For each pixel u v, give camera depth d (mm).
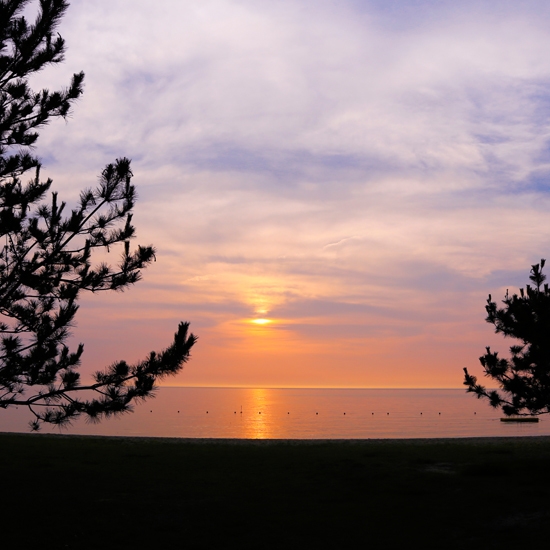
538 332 15586
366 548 9586
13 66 10984
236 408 194875
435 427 92938
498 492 13828
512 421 113312
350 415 146375
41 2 11094
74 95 11656
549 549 9078
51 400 9531
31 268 10445
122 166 11125
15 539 9898
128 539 10133
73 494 14055
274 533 10609
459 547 9484
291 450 25734
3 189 10438
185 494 14461
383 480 16469
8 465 18891
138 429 82938
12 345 9508
